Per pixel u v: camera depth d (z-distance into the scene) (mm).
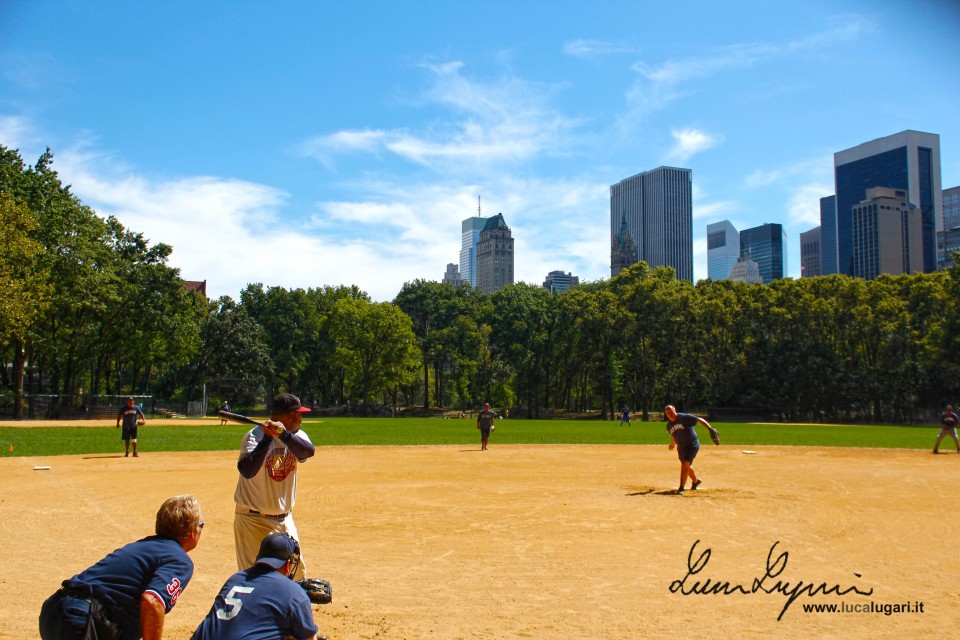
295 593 4738
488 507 14195
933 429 60969
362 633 6570
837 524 12367
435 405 116625
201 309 79312
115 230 67750
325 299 106438
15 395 55781
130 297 64938
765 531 11703
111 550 10219
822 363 85875
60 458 24047
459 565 9344
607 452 28938
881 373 87188
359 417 88625
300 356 99562
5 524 12219
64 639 4504
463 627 6777
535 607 7457
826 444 35469
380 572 8953
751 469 22219
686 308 87500
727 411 87938
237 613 4539
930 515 13375
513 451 29266
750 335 89938
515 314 100438
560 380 107250
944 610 7465
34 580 8500
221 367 89688
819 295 89750
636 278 97938
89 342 67625
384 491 16578
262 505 6578
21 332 45031
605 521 12594
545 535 11344
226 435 38469
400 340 92938
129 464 22297
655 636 6578
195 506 5238
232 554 9984
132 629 4742
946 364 80125
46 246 52938
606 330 88500
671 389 89438
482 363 98438
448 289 113938
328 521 12617
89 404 66250
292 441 6523
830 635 6664
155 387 98438
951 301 81250
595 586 8312
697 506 14312
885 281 91000
